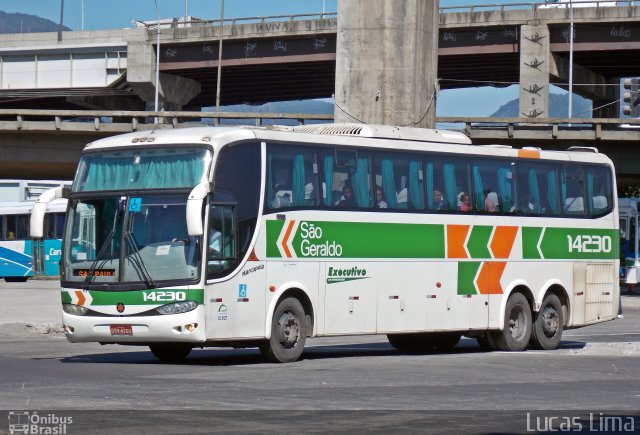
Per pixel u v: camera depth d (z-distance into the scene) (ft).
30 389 57.67
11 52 409.08
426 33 144.36
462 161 93.15
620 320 152.87
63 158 263.29
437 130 94.02
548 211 100.07
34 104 453.99
